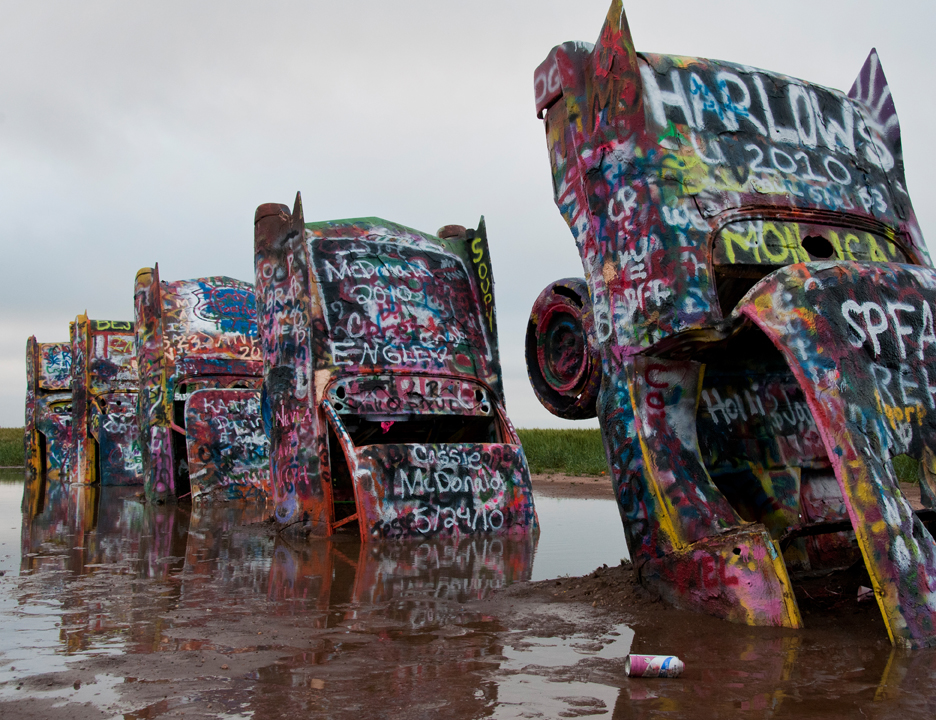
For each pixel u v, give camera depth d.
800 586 5.02
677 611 4.64
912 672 3.38
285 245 10.23
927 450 4.21
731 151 5.37
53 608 5.00
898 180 6.13
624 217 5.20
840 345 4.16
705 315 4.83
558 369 6.33
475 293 10.98
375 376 9.58
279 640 4.09
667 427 5.00
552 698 3.11
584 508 12.21
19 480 24.53
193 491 14.23
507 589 5.55
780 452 5.77
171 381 16.27
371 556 7.39
